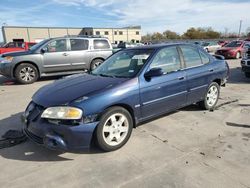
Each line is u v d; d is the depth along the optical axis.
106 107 3.40
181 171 3.06
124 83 3.70
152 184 2.82
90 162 3.32
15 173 3.10
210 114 5.11
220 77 5.48
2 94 7.36
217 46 27.36
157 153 3.52
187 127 4.44
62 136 3.19
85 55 10.13
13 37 62.09
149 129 4.36
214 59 5.52
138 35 81.00
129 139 3.96
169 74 4.32
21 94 7.33
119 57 4.66
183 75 4.55
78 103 3.25
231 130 4.28
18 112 5.49
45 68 9.40
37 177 3.01
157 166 3.18
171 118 4.88
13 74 8.95
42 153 3.58
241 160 3.28
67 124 3.18
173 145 3.75
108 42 10.82
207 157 3.38
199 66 4.99
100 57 10.51
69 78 4.38
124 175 3.01
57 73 9.73
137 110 3.84
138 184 2.83
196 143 3.81
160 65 4.25
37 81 9.71
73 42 9.95
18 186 2.84
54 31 66.62
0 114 5.37
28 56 9.02
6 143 3.88
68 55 9.76
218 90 5.55
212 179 2.88
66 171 3.12
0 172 3.13
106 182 2.88
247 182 2.82
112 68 4.50
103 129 3.43
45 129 3.22
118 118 3.63
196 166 3.16
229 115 5.05
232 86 8.09
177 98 4.49
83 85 3.74
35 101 3.58
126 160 3.35
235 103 5.93
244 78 9.67
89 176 3.01
